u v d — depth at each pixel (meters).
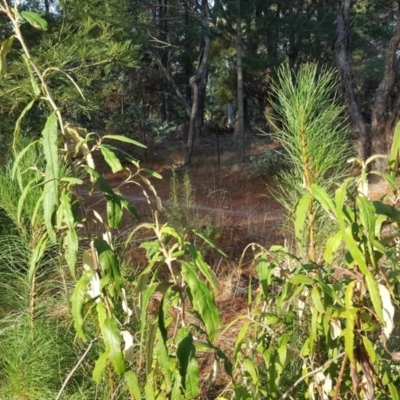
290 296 1.72
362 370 1.57
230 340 3.49
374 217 1.35
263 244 6.08
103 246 1.55
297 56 21.38
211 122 27.25
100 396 2.36
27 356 2.30
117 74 15.92
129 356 1.65
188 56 19.42
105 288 1.59
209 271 1.46
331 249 1.52
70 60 6.54
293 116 2.30
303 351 1.68
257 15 18.20
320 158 2.25
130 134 16.73
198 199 10.72
